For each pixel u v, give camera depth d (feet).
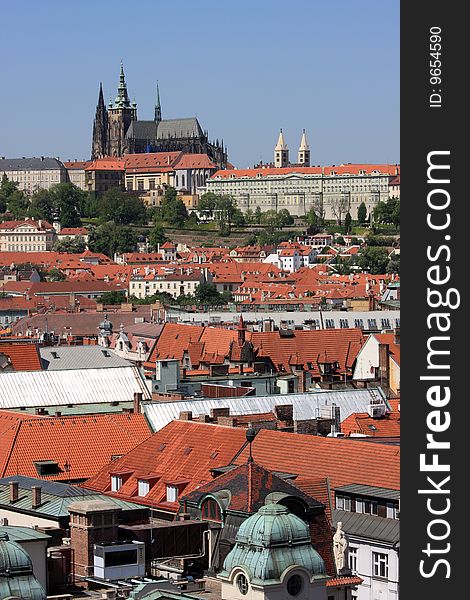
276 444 655.76
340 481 616.39
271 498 497.46
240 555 430.20
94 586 484.33
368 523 573.33
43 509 552.00
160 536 510.58
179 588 464.24
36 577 448.65
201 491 529.86
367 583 565.12
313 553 431.02
